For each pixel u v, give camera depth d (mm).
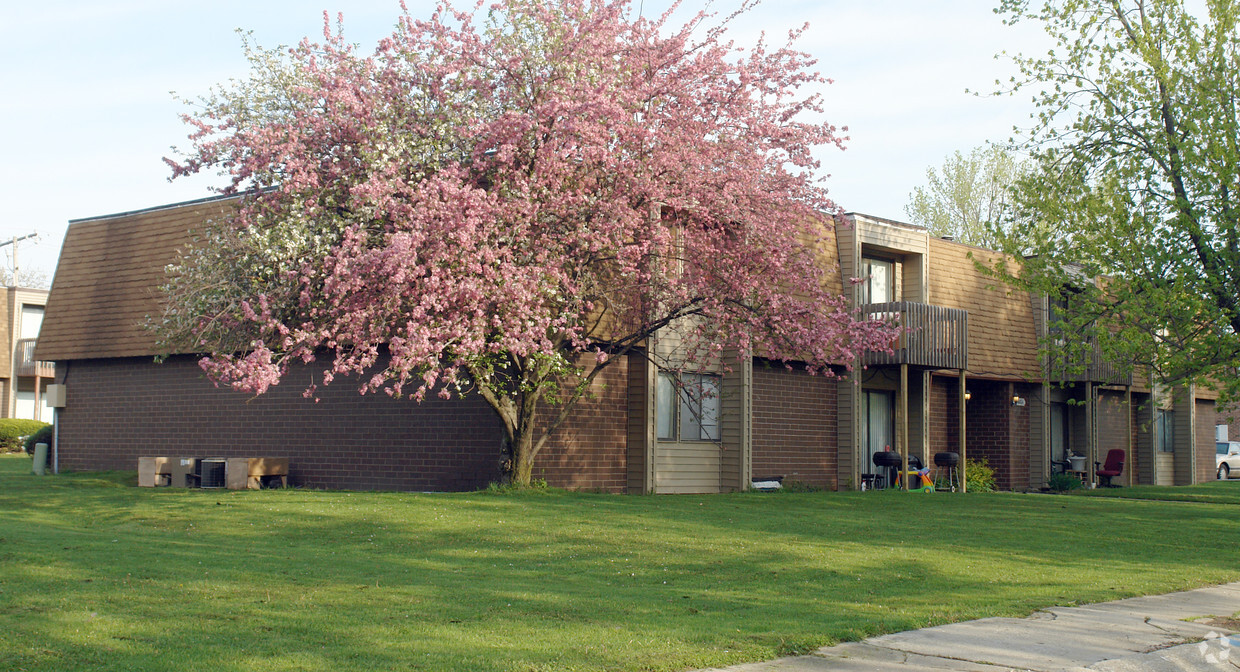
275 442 21672
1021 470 27625
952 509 18094
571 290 15219
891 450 24969
